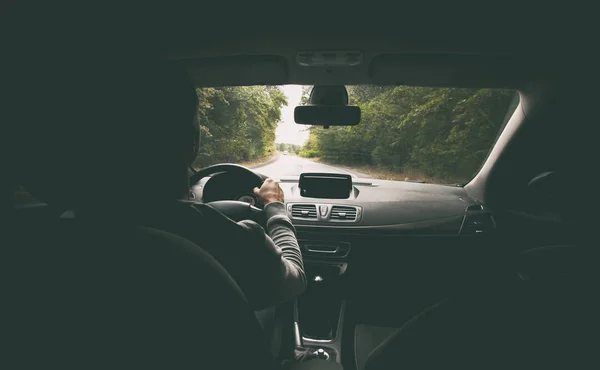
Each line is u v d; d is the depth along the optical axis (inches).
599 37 73.7
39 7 64.6
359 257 102.6
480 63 88.3
